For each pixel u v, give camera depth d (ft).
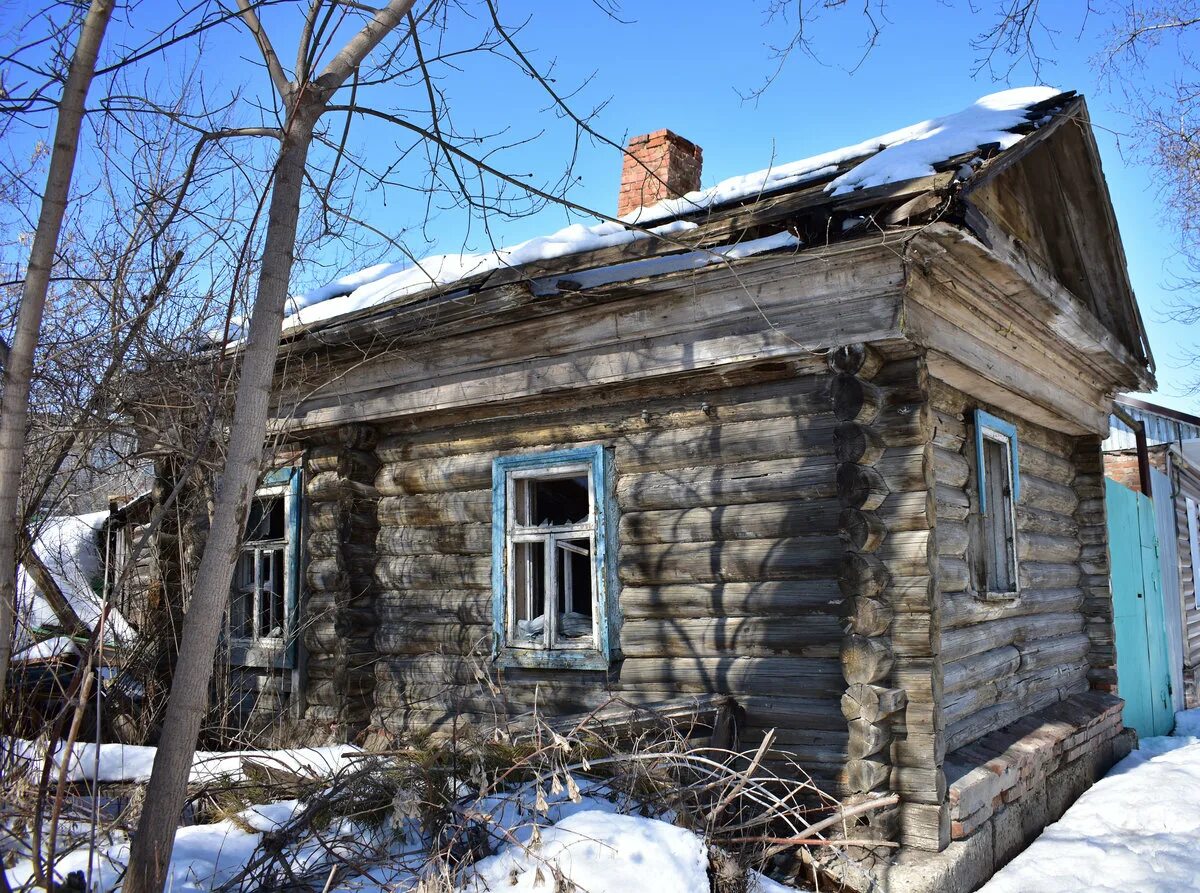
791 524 17.51
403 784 13.37
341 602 22.76
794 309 16.80
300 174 11.98
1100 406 27.09
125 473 22.43
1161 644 33.06
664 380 19.17
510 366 20.42
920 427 16.33
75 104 11.18
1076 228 25.14
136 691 20.49
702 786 14.75
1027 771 19.11
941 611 17.60
